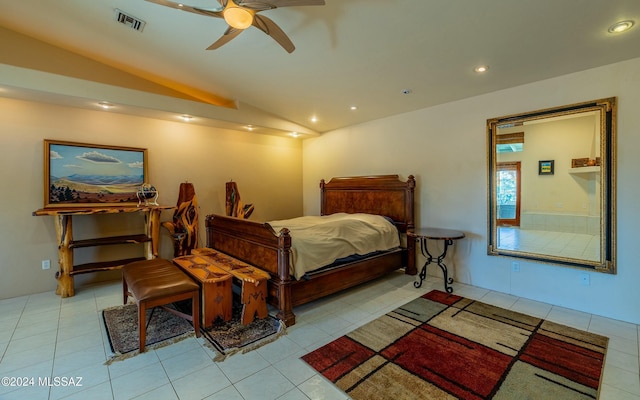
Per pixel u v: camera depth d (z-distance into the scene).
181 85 4.18
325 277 3.23
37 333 2.66
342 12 2.43
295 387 1.94
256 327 2.75
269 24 2.13
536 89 3.28
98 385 1.96
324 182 5.70
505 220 3.54
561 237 3.14
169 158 4.60
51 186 3.66
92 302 3.37
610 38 2.42
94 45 3.39
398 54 2.95
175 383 1.98
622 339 2.49
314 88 3.91
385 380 1.99
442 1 2.19
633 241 2.74
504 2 2.12
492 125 3.61
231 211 4.94
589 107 2.93
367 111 4.57
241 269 3.03
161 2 1.90
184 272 3.11
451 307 3.18
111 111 3.97
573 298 3.10
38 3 2.74
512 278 3.52
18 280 3.54
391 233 4.21
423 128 4.31
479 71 3.13
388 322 2.85
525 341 2.48
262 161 5.73
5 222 3.46
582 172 3.00
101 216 4.06
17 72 2.99
